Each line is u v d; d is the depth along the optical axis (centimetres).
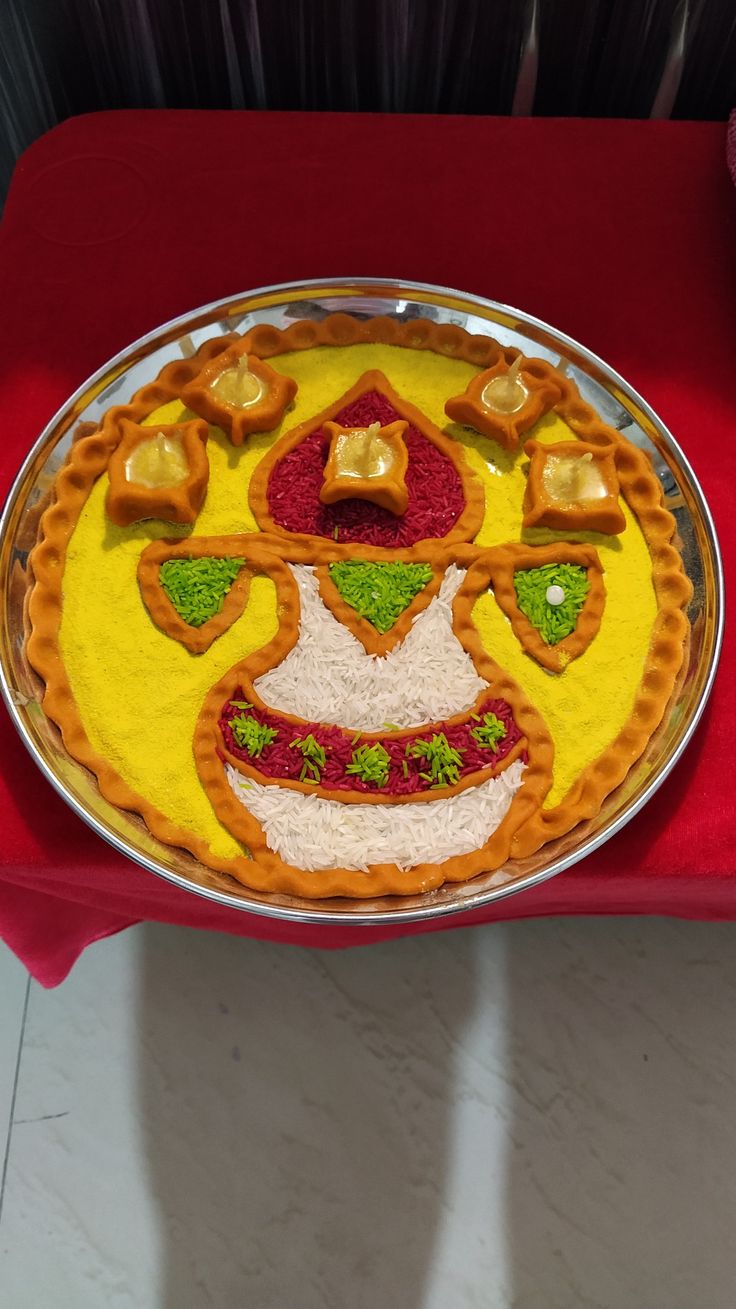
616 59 58
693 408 48
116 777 39
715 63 58
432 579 43
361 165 53
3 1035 65
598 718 41
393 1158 62
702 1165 62
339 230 51
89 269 50
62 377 47
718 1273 60
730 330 50
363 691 41
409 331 47
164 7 54
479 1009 66
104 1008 65
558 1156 62
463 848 38
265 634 42
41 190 52
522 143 54
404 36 56
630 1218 61
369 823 39
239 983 66
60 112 61
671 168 54
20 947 47
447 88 60
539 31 56
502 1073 64
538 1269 60
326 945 54
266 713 40
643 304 50
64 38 56
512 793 40
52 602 41
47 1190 61
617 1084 64
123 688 40
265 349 47
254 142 53
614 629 42
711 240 52
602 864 39
